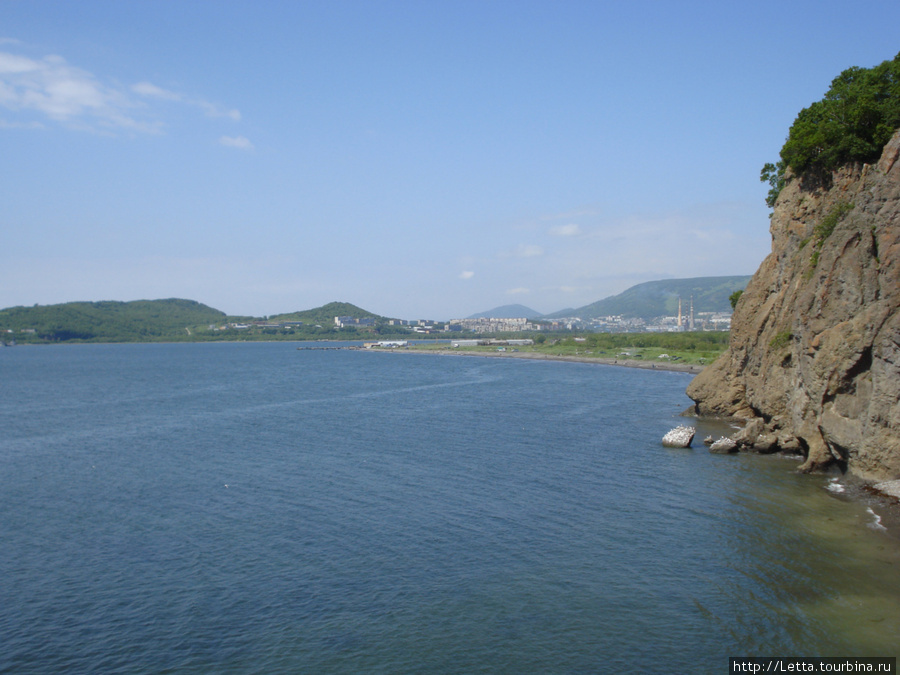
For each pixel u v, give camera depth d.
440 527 42.88
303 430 84.50
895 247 45.72
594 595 32.38
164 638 29.20
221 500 50.44
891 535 38.69
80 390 147.00
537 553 38.06
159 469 62.06
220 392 139.62
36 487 55.66
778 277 71.94
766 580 33.25
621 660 26.56
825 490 49.12
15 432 86.50
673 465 59.88
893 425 45.62
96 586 34.72
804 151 65.38
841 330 49.03
